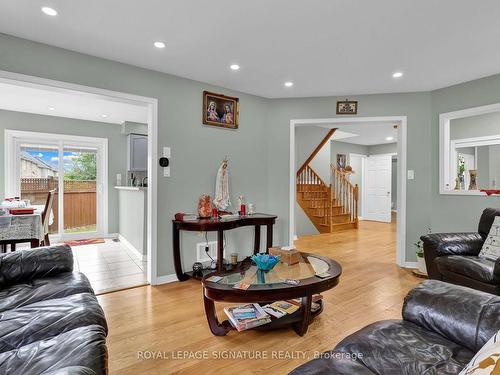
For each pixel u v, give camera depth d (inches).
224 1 78.1
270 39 98.4
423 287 57.4
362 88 146.6
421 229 149.2
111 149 229.3
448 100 142.5
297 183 254.4
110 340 79.8
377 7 80.0
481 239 109.6
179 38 98.0
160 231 126.3
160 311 97.7
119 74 116.0
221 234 124.7
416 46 102.5
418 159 149.9
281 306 90.5
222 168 141.9
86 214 224.7
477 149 165.5
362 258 166.4
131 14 84.4
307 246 198.1
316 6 79.9
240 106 152.4
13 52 96.3
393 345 45.9
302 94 156.6
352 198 286.0
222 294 74.2
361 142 326.6
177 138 131.0
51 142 209.9
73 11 82.8
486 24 88.1
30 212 132.3
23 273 74.2
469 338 45.5
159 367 68.3
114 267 149.3
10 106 180.7
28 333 50.0
